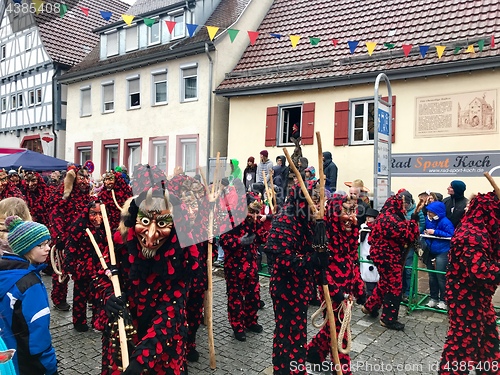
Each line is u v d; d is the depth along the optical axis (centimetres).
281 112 1195
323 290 326
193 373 378
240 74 1278
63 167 1148
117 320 241
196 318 398
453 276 318
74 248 435
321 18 1288
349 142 1078
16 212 287
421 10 1097
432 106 957
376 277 580
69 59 1867
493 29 938
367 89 1048
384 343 450
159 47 1457
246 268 450
